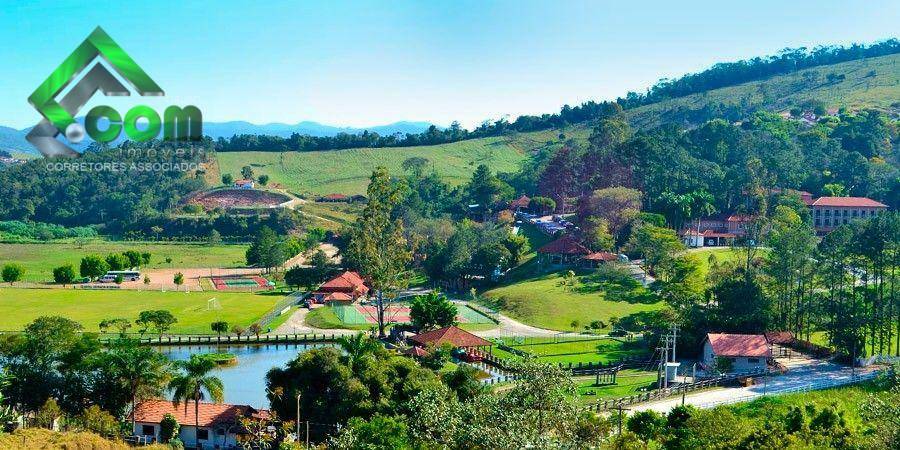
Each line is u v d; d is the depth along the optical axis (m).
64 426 91.19
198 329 165.12
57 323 101.38
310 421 93.06
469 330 166.12
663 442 82.69
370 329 170.38
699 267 185.00
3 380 96.44
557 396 65.06
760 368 132.75
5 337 99.06
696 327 150.75
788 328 158.88
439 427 65.19
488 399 65.75
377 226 170.12
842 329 139.88
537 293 192.88
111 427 90.62
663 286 181.25
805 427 87.38
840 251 155.38
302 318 184.00
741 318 150.25
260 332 162.62
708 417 84.50
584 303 182.12
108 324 154.25
